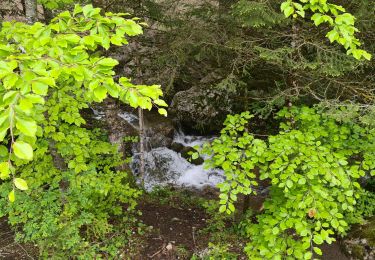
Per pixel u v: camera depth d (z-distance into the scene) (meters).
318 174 3.53
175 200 7.70
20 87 1.70
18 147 1.55
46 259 4.37
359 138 4.14
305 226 3.28
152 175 9.29
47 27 2.33
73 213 4.43
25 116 1.59
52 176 4.71
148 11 6.48
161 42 6.54
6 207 4.16
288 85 5.37
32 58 1.98
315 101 5.48
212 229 6.13
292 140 3.67
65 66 2.03
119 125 7.05
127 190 5.37
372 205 5.64
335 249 5.50
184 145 10.18
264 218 3.90
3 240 5.16
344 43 2.92
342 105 4.12
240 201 7.79
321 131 3.86
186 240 5.85
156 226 6.16
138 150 9.55
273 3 5.02
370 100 4.54
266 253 3.38
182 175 9.52
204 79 6.83
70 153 4.12
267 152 3.65
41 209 4.31
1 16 6.85
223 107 9.16
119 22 2.48
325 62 4.89
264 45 5.57
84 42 2.25
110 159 5.38
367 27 4.75
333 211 3.27
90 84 2.04
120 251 5.25
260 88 6.58
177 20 6.29
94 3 5.98
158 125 10.12
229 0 5.80
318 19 2.86
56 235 4.23
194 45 5.57
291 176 3.30
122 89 2.19
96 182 4.36
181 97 10.20
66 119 3.98
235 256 5.30
